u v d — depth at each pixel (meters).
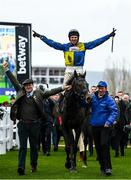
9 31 32.81
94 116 17.45
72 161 18.31
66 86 17.83
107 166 17.39
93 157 24.20
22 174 17.42
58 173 17.92
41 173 17.89
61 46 19.53
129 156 25.14
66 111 18.22
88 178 16.67
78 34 19.45
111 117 17.27
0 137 24.70
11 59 32.75
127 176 17.31
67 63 19.52
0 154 24.81
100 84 17.36
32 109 17.56
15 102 17.45
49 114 24.69
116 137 24.64
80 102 18.16
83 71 19.55
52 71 80.00
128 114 26.12
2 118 22.92
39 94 17.64
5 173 17.81
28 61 32.38
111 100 17.41
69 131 18.47
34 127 17.61
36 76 79.56
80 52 19.42
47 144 24.81
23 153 17.42
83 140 21.30
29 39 32.59
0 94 32.69
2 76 32.62
